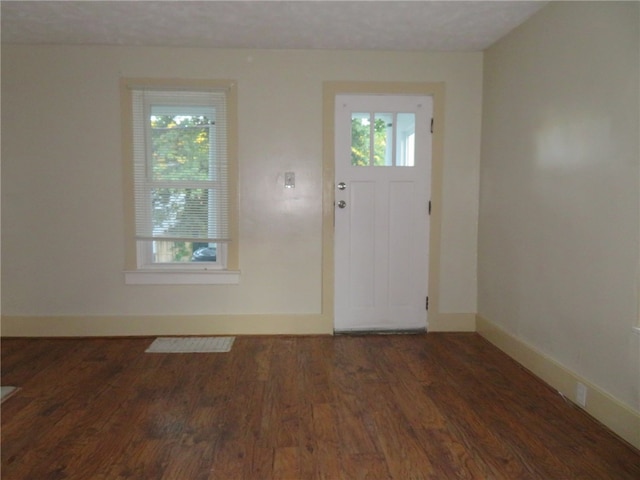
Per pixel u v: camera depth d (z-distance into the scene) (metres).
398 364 3.01
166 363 3.00
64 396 2.50
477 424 2.21
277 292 3.60
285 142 3.51
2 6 2.67
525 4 2.62
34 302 3.50
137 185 3.47
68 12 2.76
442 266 3.65
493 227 3.36
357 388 2.63
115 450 1.98
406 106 3.57
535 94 2.77
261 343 3.42
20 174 3.41
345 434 2.12
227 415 2.29
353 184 3.60
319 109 3.51
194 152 3.49
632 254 1.99
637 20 1.94
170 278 3.54
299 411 2.34
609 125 2.12
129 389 2.59
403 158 3.61
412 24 2.94
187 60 3.43
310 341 3.48
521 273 2.96
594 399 2.23
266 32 3.09
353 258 3.64
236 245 3.55
